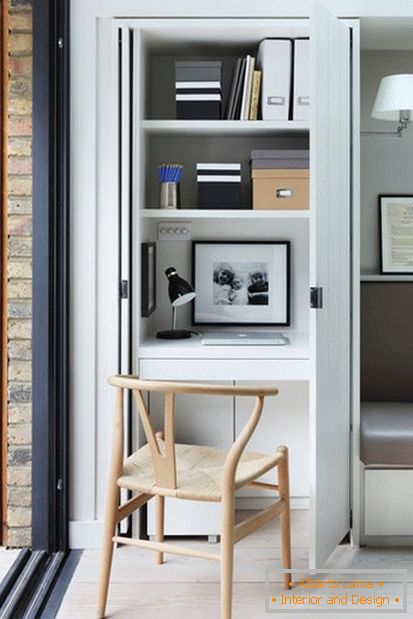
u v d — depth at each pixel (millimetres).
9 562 2848
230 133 3365
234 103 3205
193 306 3559
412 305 3514
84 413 3043
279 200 3188
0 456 3006
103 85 3016
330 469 2900
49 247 2902
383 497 3092
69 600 2613
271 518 2613
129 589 2707
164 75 3533
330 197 2863
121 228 3043
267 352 3062
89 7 2992
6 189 2934
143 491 2461
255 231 3561
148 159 3443
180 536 3199
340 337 2986
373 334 3510
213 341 3088
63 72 2943
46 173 2887
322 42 2762
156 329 3590
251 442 3412
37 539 2957
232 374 3064
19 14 2887
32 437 2939
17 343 2941
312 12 2684
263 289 3559
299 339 3344
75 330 3031
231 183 3230
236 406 3357
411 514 3094
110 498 2521
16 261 2922
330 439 2891
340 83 2949
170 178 3242
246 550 3049
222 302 3562
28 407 2953
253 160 3178
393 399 3514
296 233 3559
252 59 3191
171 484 2424
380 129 3607
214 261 3559
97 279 3039
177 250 3574
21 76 2898
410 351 3514
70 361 3033
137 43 3045
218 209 3232
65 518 3018
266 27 3039
